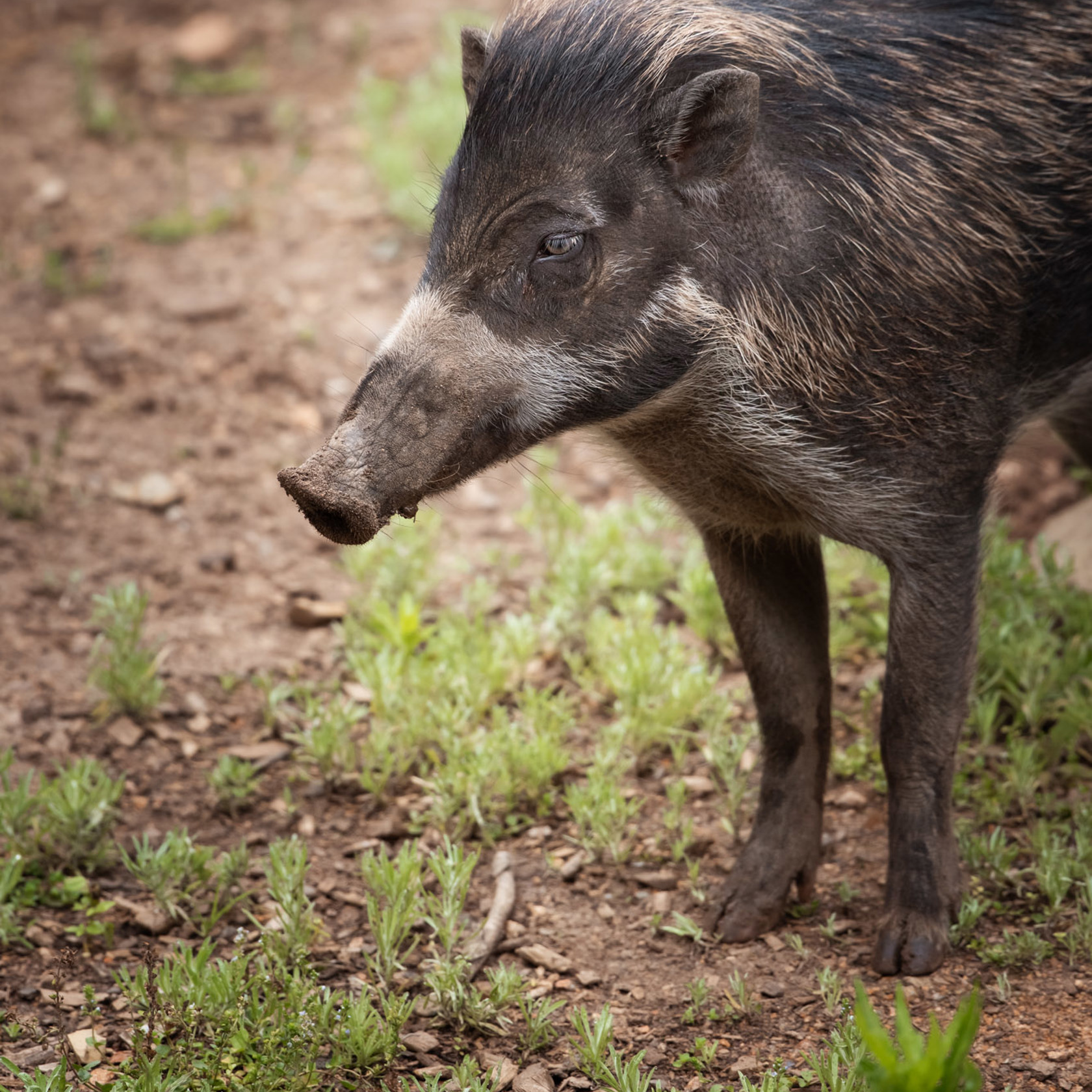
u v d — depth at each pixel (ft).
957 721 34.65
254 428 62.49
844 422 33.09
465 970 34.45
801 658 36.70
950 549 34.06
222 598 53.21
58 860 39.17
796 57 33.35
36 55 97.50
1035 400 36.76
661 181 31.76
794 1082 30.76
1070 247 35.22
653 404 33.09
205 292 70.69
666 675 44.96
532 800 41.93
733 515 36.04
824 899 37.52
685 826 39.55
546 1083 31.14
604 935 36.65
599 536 52.70
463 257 31.22
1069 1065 30.50
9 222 77.61
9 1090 31.07
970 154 34.09
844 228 32.86
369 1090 31.07
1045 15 35.88
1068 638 45.96
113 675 46.01
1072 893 35.99
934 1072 23.61
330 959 35.83
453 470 30.96
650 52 31.58
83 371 65.26
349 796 43.01
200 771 44.27
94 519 56.75
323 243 74.95
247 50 97.66
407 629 47.19
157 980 33.06
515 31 32.22
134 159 84.43
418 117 80.79
